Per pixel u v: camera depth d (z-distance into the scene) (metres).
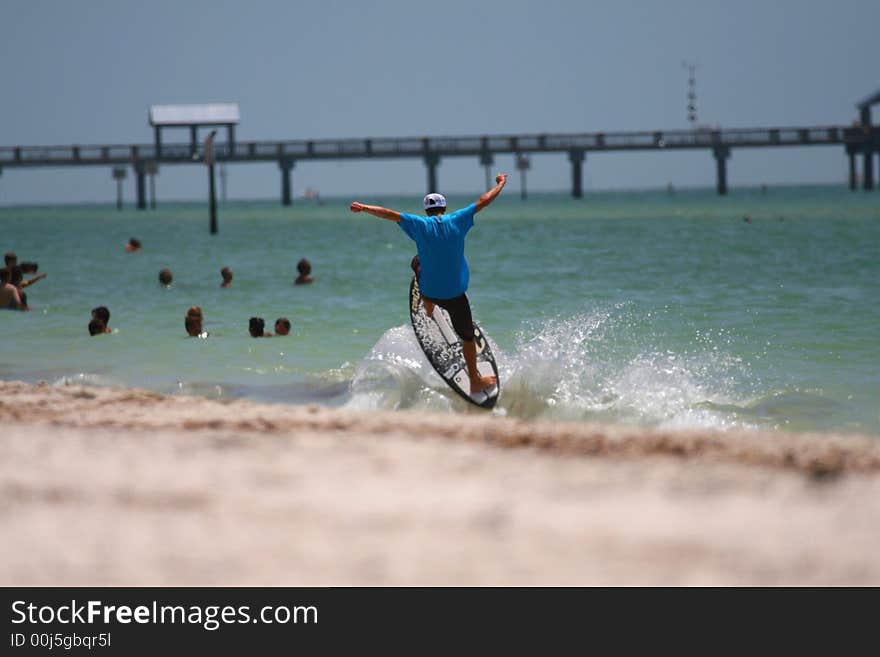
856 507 19.17
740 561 16.05
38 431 26.98
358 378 39.34
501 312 63.47
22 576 15.55
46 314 64.31
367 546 16.97
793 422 34.44
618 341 50.62
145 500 19.81
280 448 24.75
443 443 25.47
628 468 22.62
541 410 35.91
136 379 43.25
